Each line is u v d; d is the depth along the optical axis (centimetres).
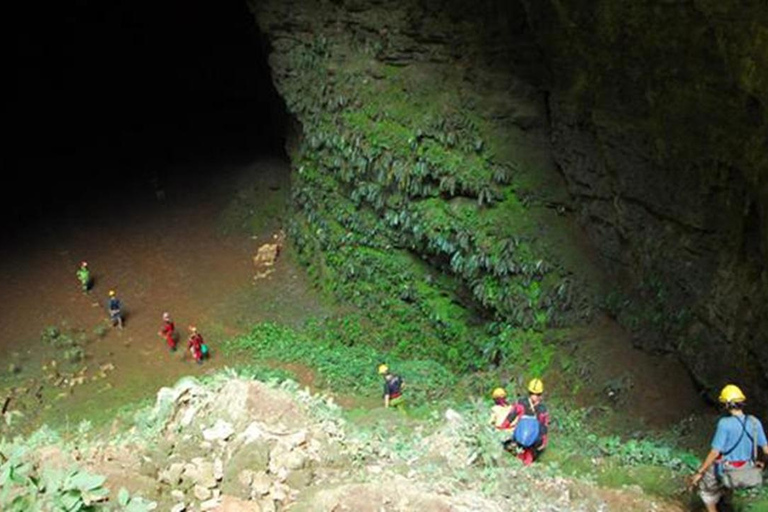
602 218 1828
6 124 3547
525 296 1905
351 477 872
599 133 1730
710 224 1515
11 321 2531
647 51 1509
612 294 1794
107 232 2994
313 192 2578
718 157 1441
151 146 3475
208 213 3089
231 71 3641
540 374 1802
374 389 2042
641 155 1642
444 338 2214
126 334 2508
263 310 2592
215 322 2555
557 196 1938
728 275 1463
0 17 3700
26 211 3083
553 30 1762
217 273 2797
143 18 3753
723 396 853
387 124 2188
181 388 1061
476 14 1983
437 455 1009
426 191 2097
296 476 853
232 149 3406
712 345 1521
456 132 2028
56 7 3797
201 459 870
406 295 2295
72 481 722
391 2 2159
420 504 797
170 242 2945
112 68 3850
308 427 974
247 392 992
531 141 1983
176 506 782
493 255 1934
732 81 1326
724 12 1224
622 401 1639
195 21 3641
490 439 1054
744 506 932
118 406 2136
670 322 1645
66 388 2259
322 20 2389
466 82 2058
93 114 3678
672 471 1095
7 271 2764
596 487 995
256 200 3038
